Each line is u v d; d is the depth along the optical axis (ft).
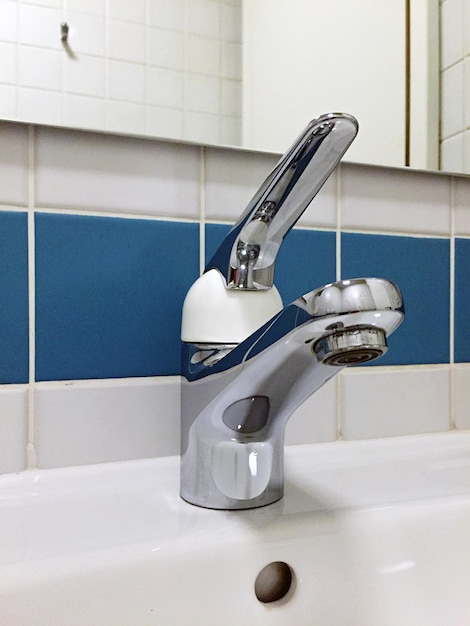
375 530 1.06
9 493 1.18
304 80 1.66
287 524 1.01
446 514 1.13
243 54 1.61
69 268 1.28
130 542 0.93
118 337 1.31
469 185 1.72
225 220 1.43
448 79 1.82
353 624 1.03
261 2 1.65
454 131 1.76
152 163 1.36
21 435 1.23
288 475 1.33
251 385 0.96
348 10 1.75
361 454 1.49
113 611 0.88
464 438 1.62
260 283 1.07
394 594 1.06
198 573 0.93
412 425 1.60
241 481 1.07
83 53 1.46
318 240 1.52
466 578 1.12
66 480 1.23
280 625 0.98
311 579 1.01
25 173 1.26
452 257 1.68
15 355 1.24
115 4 1.51
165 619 0.91
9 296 1.24
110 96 1.48
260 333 0.88
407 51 1.80
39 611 0.84
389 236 1.60
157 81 1.52
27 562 0.86
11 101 1.40
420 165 1.70
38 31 1.44
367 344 0.77
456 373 1.66
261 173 1.47
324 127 0.85
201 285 1.10
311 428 1.49
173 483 1.24
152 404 1.33
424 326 1.63
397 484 1.27
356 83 1.71
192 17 1.58
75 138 1.30
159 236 1.36
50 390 1.25
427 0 1.82
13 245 1.24
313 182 0.95
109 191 1.32
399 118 1.73
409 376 1.60
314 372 0.91
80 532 0.99
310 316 0.77
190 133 1.53
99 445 1.29
